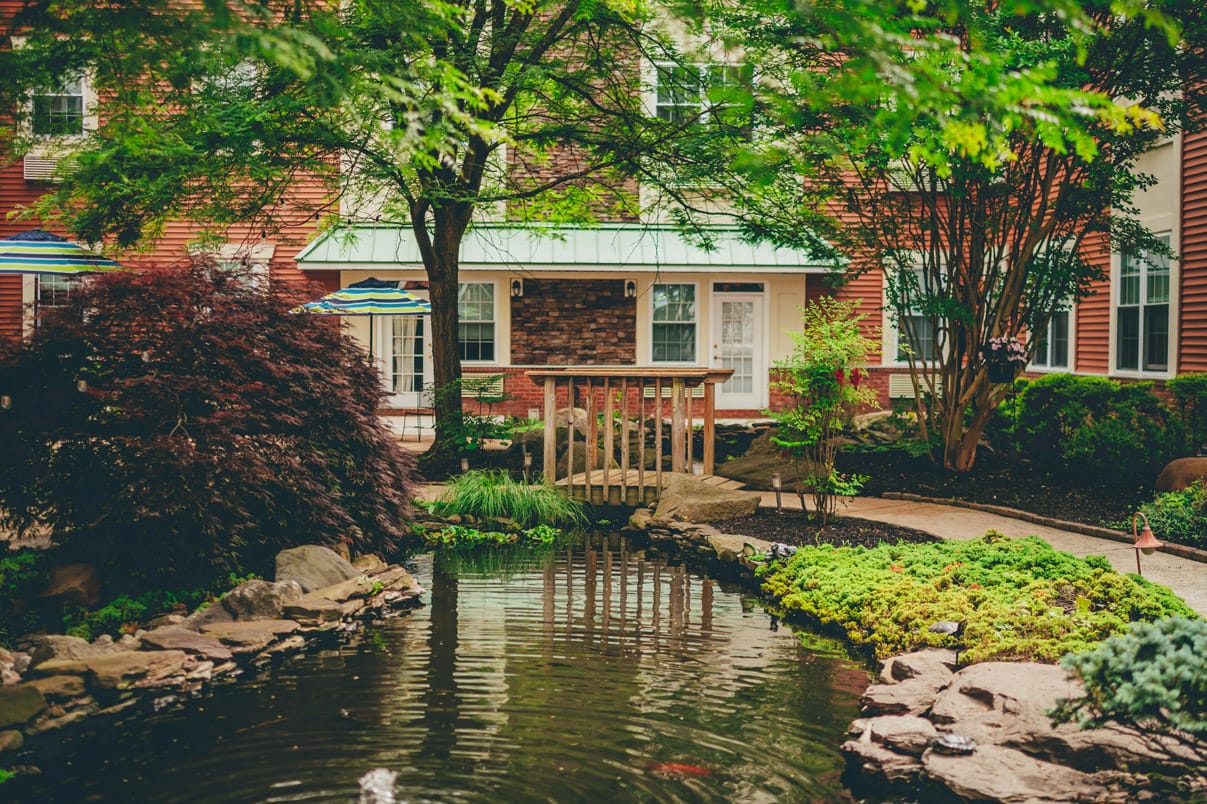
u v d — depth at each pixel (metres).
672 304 23.70
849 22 4.39
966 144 4.91
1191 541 10.28
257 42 5.16
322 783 5.30
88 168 12.45
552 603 9.28
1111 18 12.05
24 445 8.80
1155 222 17.31
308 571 9.26
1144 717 4.93
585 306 23.48
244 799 5.11
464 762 5.57
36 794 5.20
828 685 6.93
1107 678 5.11
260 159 13.09
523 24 14.68
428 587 9.94
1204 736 5.07
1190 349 16.39
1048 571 8.69
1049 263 14.77
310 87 7.00
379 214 17.97
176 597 8.77
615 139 15.43
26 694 6.21
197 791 5.21
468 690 6.78
